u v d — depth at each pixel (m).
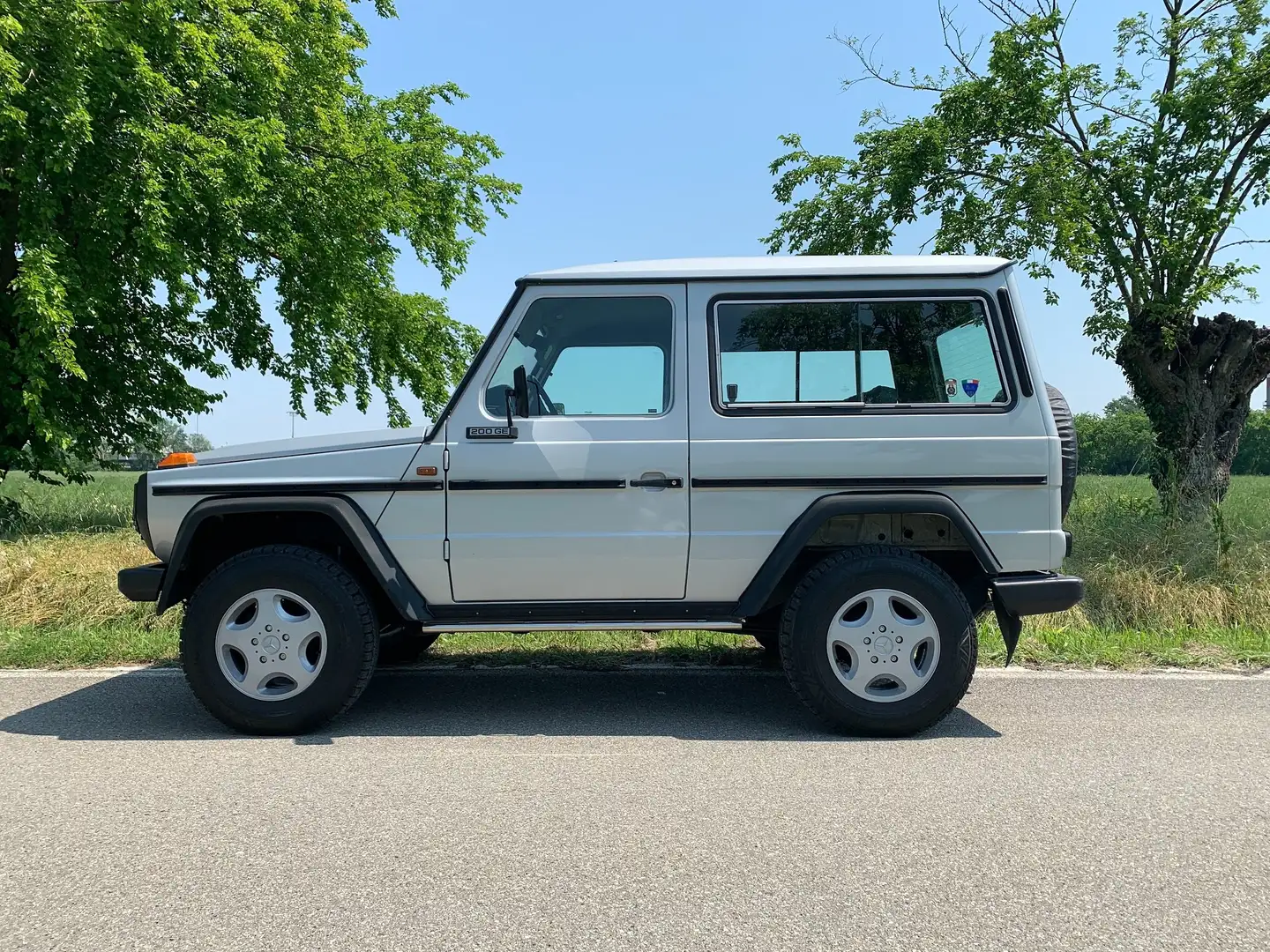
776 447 4.15
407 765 3.76
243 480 4.21
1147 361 9.21
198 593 4.12
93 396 12.11
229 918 2.46
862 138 10.73
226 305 13.09
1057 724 4.37
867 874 2.72
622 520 4.20
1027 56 9.30
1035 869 2.76
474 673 5.45
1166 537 7.56
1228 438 9.17
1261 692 4.98
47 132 9.13
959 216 9.85
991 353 4.22
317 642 4.18
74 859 2.84
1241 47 8.80
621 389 4.27
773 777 3.60
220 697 4.11
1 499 11.08
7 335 10.62
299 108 12.98
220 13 10.95
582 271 4.30
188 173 10.66
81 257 10.16
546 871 2.74
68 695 4.88
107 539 8.69
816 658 4.07
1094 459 10.66
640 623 4.27
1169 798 3.38
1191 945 2.33
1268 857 2.86
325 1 13.56
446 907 2.52
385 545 4.22
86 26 9.11
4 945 2.32
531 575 4.24
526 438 4.21
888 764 3.77
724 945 2.32
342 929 2.40
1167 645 5.92
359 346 15.73
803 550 4.40
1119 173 9.12
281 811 3.24
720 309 4.27
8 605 6.55
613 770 3.69
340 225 13.23
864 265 4.26
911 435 4.15
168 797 3.38
